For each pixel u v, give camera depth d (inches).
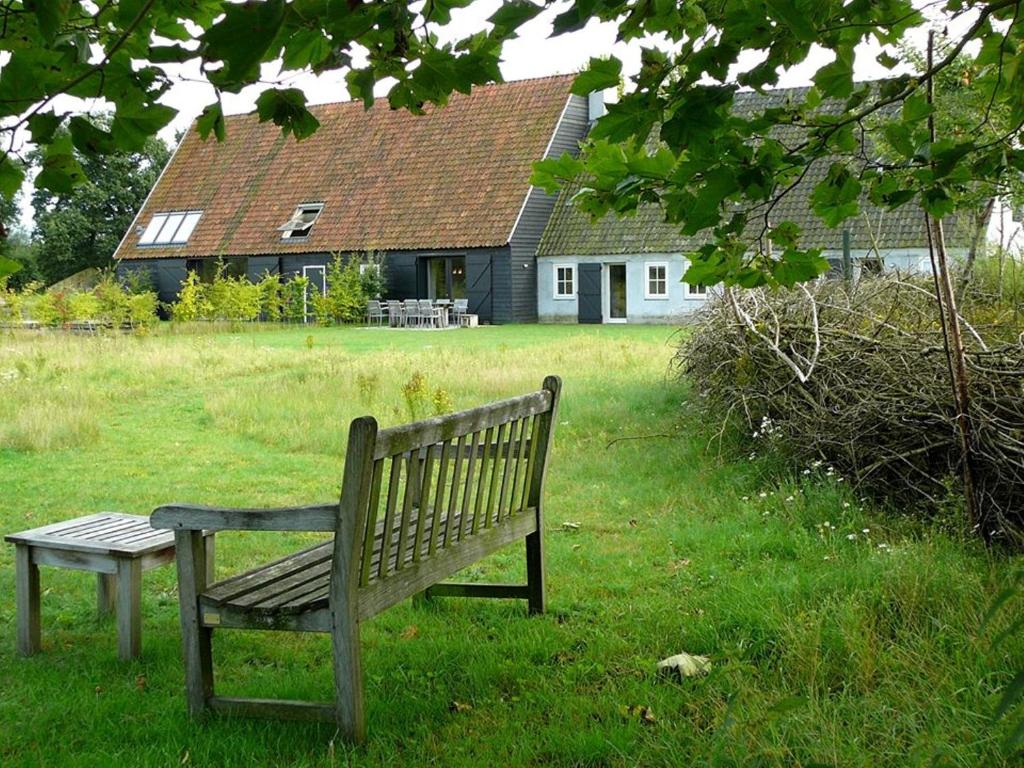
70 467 435.2
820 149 125.4
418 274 1566.2
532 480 229.5
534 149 1566.2
